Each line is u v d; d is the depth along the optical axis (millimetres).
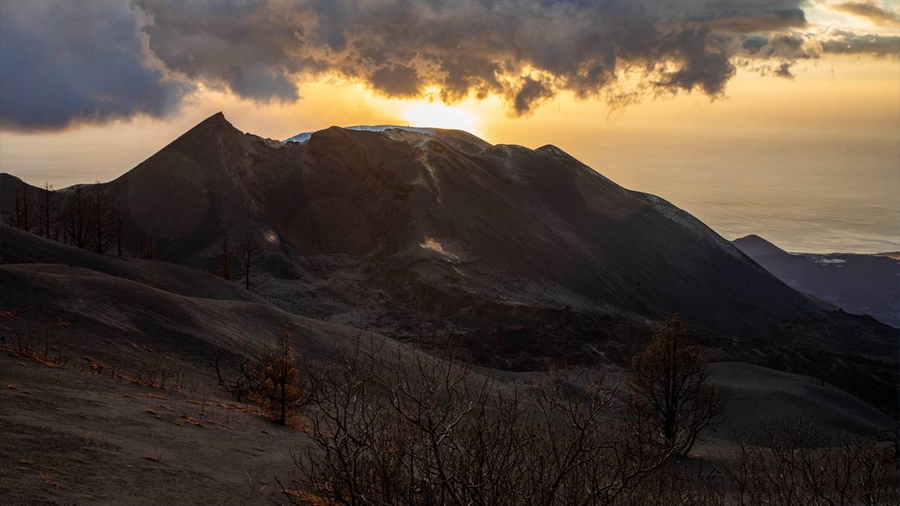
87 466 16531
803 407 66312
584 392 12250
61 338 35250
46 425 19109
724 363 88562
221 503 15922
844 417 65500
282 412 31266
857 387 110125
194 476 17844
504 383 31812
